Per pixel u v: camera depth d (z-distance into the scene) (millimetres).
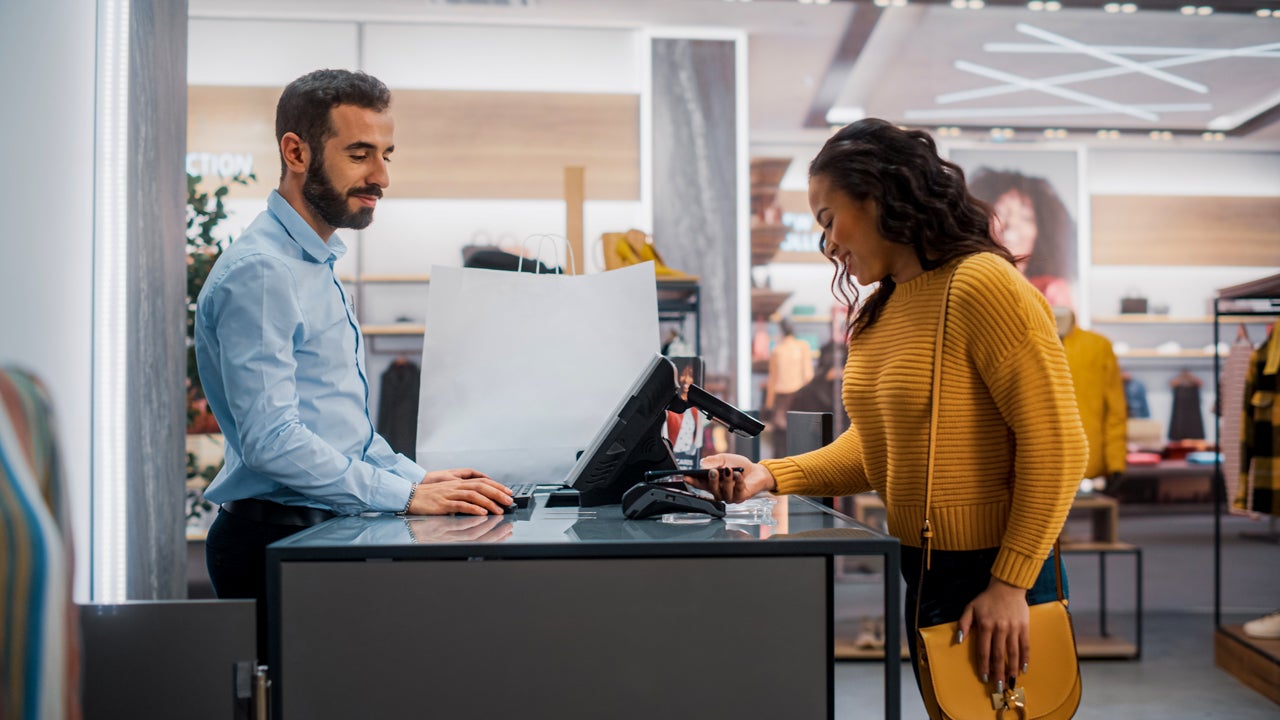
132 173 2752
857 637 4070
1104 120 6516
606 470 1365
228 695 972
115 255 2723
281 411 1350
